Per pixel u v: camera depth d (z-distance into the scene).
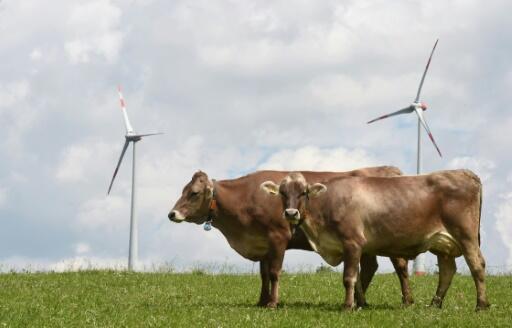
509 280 25.67
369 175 20.50
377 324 15.83
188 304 19.61
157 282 25.78
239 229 20.27
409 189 18.39
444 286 18.97
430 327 15.45
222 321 16.25
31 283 24.61
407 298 19.91
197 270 31.00
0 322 16.03
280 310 17.97
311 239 18.97
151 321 16.19
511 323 15.68
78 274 28.38
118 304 19.25
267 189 19.08
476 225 18.20
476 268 18.00
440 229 18.28
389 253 18.69
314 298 21.50
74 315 17.12
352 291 18.23
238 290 23.75
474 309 18.12
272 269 19.61
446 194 18.22
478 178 18.42
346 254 18.31
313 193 18.66
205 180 20.52
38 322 16.19
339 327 15.42
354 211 18.34
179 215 20.31
